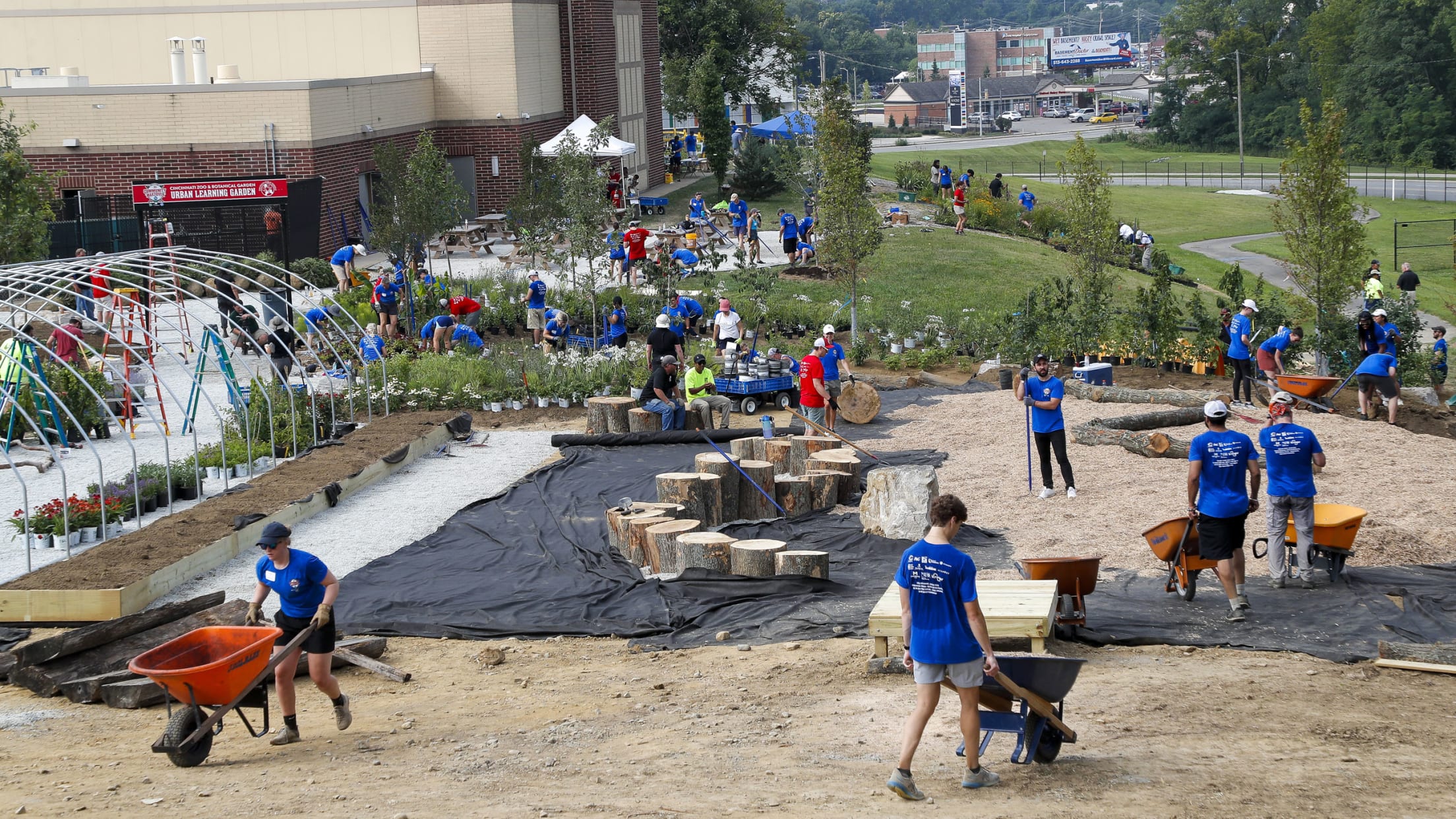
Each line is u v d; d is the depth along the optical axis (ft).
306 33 152.35
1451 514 44.47
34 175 105.19
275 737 29.81
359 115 134.10
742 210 133.80
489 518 53.11
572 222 100.32
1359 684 30.81
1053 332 87.30
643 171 193.98
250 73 153.07
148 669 27.55
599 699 32.96
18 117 123.54
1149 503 48.21
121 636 36.37
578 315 98.58
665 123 285.23
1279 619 36.04
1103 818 21.56
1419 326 85.56
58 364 72.33
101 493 48.70
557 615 41.22
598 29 173.68
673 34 257.55
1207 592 38.96
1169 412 61.21
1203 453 35.81
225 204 113.39
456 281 106.32
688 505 50.37
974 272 123.34
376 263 125.29
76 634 35.47
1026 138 443.32
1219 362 82.07
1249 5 398.62
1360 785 23.11
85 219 123.85
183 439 67.05
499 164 155.02
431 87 152.76
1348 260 84.07
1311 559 38.52
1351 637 34.47
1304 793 22.72
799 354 88.58
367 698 34.35
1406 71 330.95
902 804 22.77
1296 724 27.50
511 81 153.28
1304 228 85.76
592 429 68.54
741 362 74.79
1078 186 99.04
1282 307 96.84
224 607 38.93
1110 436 56.75
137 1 149.48
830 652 36.01
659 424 67.31
